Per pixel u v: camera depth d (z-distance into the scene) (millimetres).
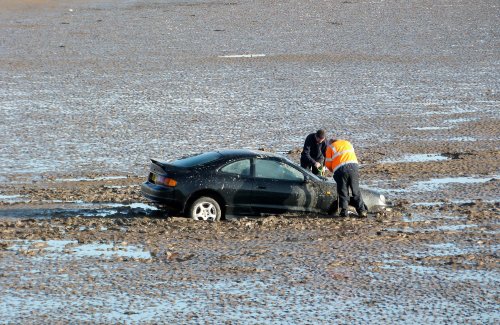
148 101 131000
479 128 111250
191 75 158625
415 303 44719
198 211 64688
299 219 65562
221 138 104750
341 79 153875
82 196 75062
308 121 115875
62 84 148125
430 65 174250
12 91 140500
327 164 67375
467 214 67000
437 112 122562
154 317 42281
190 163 65688
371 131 109500
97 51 197000
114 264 51688
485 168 88188
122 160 92562
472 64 176125
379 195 68125
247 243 57469
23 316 42219
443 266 51656
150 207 70938
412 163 90812
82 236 59094
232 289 46844
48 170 87562
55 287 46875
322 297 45594
